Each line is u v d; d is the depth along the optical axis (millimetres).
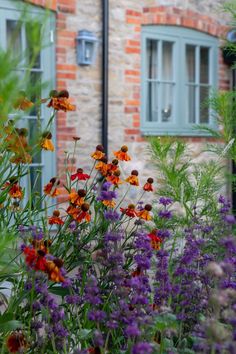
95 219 2457
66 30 6559
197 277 2100
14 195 2283
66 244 2328
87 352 1743
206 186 2838
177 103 7773
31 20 1481
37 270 1755
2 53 1413
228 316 1657
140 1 7258
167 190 2957
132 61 7195
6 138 1962
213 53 8023
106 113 6848
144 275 2033
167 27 7586
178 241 2660
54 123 6477
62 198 5844
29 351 1958
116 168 2516
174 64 7742
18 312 2080
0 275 2014
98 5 6816
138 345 1458
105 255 2211
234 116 3217
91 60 6684
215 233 2443
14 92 1450
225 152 2934
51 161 6465
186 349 1868
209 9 7930
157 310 1886
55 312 1915
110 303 2154
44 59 6418
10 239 1701
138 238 2215
